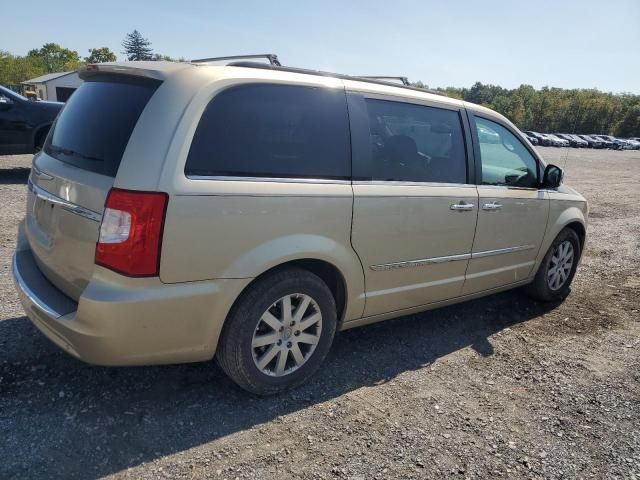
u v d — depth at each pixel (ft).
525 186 14.61
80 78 10.62
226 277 8.65
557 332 14.47
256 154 9.00
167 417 9.04
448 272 12.65
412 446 8.82
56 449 7.99
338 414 9.59
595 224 31.12
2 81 251.80
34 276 9.72
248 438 8.68
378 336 13.21
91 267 8.21
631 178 66.54
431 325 14.25
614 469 8.65
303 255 9.49
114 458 7.93
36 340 11.09
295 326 9.91
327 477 7.91
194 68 8.79
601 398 10.93
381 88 11.23
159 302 8.07
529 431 9.57
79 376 10.00
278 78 9.48
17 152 30.83
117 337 7.97
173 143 8.07
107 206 7.89
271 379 9.78
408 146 11.44
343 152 10.18
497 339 13.71
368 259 10.69
